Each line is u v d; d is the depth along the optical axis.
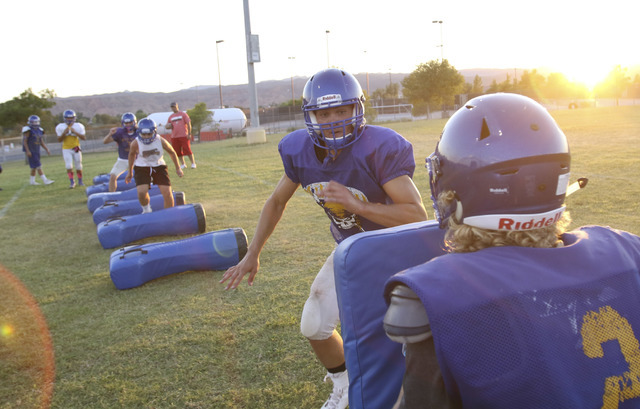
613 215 5.42
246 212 7.44
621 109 29.14
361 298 1.63
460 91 47.56
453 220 1.36
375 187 2.19
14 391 2.95
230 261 4.83
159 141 6.85
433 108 45.03
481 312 1.10
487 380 1.10
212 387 2.84
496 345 1.10
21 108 42.22
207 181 10.80
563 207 1.29
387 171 2.11
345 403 2.45
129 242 6.14
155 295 4.34
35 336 3.67
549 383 1.10
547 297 1.15
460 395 1.14
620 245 1.32
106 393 2.87
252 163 13.59
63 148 11.86
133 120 9.03
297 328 3.46
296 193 8.40
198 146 23.88
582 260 1.24
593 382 1.15
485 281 1.14
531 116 1.27
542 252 1.23
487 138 1.25
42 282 4.94
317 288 2.30
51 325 3.85
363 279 1.63
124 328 3.70
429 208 6.59
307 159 2.26
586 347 1.16
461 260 1.19
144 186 6.84
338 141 2.08
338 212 2.33
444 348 1.08
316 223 6.34
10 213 9.11
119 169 9.20
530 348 1.10
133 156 6.84
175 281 4.66
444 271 1.16
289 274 4.54
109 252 5.97
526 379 1.10
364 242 1.65
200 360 3.14
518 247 1.25
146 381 2.95
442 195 1.37
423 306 1.14
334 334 2.41
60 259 5.79
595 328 1.18
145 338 3.50
